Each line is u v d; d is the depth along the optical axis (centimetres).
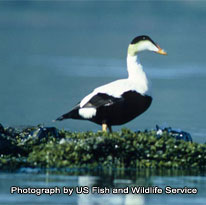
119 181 1512
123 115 1811
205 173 1619
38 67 4944
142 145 1675
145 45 1853
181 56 5888
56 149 1652
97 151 1656
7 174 1544
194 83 4212
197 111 3122
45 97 3503
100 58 5741
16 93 3634
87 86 3978
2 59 5456
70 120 2755
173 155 1680
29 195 1409
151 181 1522
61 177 1530
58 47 6744
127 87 1809
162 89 3925
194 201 1405
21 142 1742
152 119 2845
